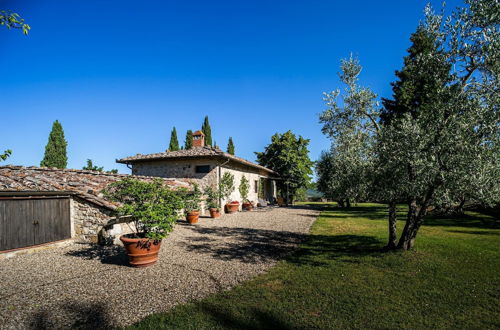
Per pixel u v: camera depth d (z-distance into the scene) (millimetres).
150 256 5898
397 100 13461
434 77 5316
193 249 7371
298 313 3660
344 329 3281
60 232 8125
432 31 5477
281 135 26703
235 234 9594
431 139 5051
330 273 5258
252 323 3402
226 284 4785
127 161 17531
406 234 6555
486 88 4812
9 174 8133
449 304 3900
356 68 6930
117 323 3461
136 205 6035
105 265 6031
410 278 4910
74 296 4309
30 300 4164
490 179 4508
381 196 6438
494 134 4469
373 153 6562
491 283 4629
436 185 5250
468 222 12359
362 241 8156
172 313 3674
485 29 4848
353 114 6910
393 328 3301
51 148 23125
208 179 15789
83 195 8250
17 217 7086
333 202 31453
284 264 5906
